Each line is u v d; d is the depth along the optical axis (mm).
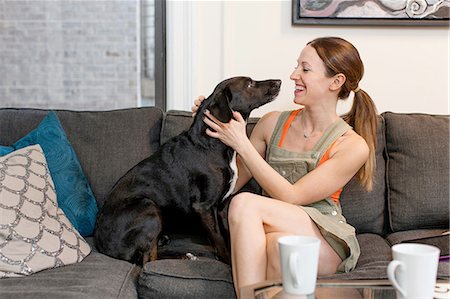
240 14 2682
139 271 1896
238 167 2223
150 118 2412
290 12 2678
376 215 2279
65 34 2848
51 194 2064
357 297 1351
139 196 2080
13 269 1794
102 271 1810
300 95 2033
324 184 1905
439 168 2242
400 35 2691
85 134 2363
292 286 1200
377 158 2330
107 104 2895
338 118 2084
